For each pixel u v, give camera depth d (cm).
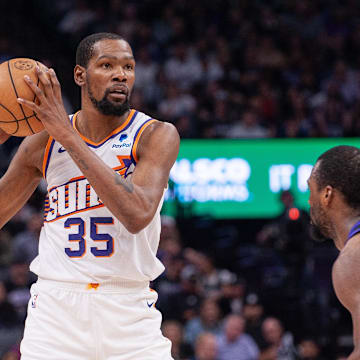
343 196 831
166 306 2623
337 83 4028
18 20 4581
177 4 4369
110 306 973
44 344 982
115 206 898
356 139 3581
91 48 976
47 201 1030
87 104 995
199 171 3475
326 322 2770
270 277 2952
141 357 984
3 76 922
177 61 4044
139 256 998
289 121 3725
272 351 2462
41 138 1028
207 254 3219
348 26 4438
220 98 3850
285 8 4503
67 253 985
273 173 3512
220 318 2664
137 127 998
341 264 782
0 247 2919
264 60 4169
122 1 4409
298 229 2944
